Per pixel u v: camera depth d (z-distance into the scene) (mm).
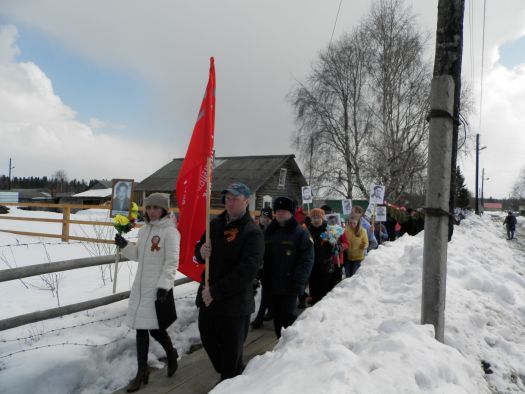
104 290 5508
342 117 27609
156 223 3730
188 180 4305
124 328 4277
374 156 26203
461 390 2342
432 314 2975
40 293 5383
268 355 2930
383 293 4434
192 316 5094
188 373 3867
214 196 26062
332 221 6797
